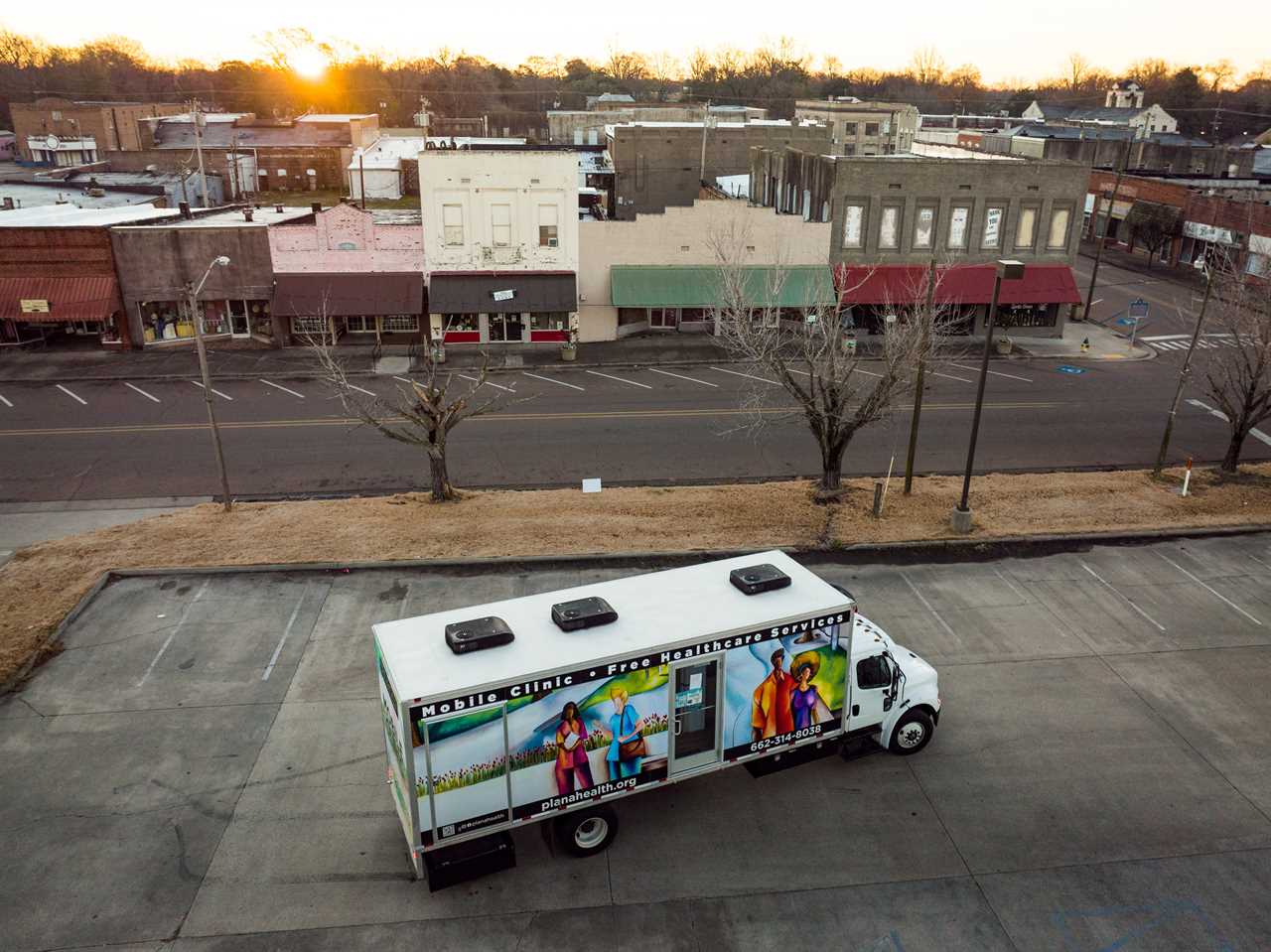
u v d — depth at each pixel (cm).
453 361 4106
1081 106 14988
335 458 2936
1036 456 3005
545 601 1312
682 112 8794
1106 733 1561
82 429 3188
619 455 2988
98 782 1418
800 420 3291
